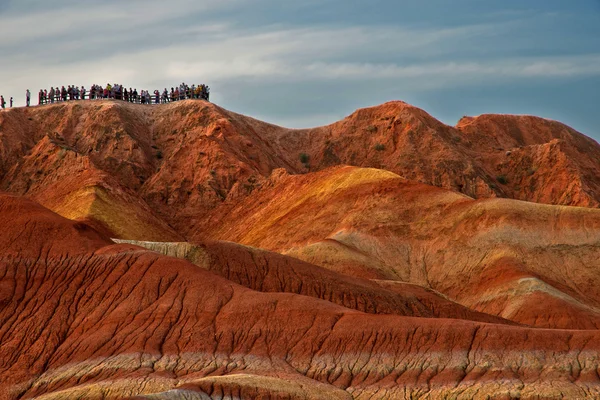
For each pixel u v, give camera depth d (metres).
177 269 148.62
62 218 163.00
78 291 149.12
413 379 126.69
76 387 130.62
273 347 134.62
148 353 135.62
